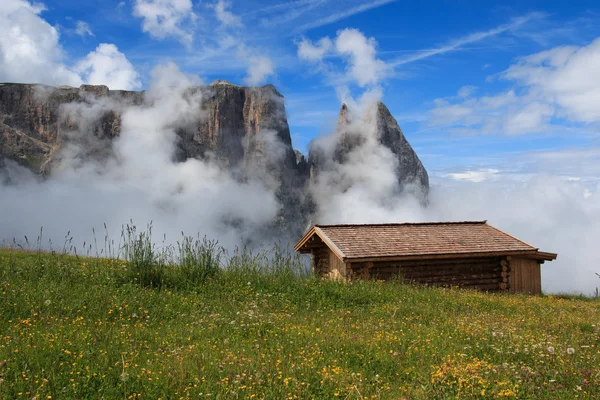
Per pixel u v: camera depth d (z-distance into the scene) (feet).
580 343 32.24
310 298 49.24
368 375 24.22
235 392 19.90
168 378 21.61
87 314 35.06
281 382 21.85
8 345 24.84
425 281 75.61
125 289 44.96
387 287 57.31
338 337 30.91
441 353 27.86
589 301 76.89
